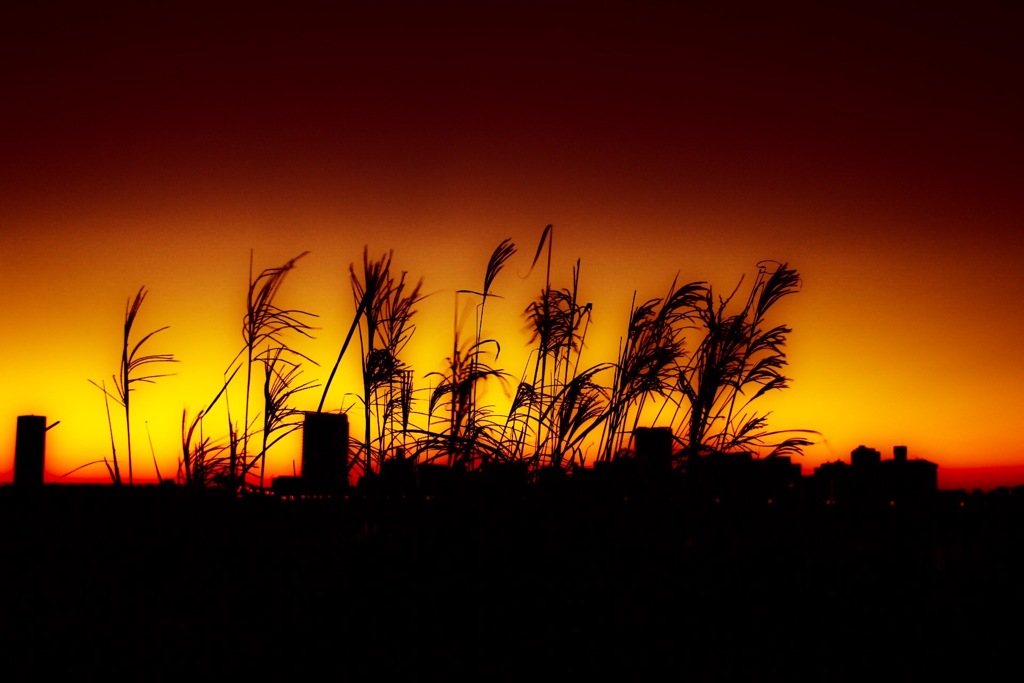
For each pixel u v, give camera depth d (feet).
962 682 10.20
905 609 11.89
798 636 11.25
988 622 11.55
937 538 14.07
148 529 12.62
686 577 12.32
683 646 10.87
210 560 12.06
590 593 11.66
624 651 10.71
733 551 13.12
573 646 10.78
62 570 11.70
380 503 13.10
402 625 10.91
